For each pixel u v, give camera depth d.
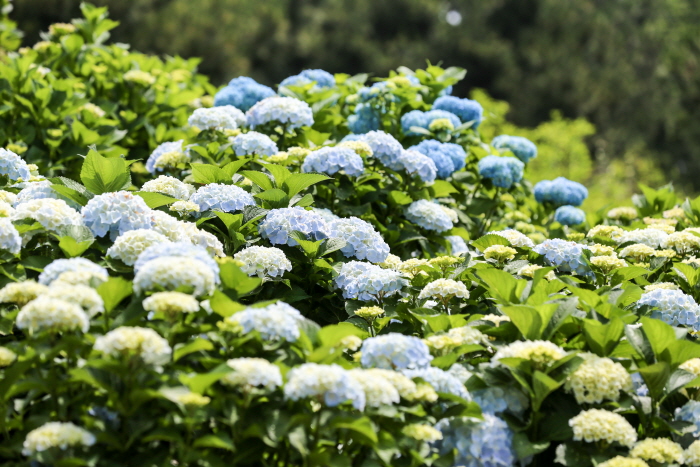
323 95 5.27
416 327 3.11
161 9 20.08
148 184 3.56
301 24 23.88
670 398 2.69
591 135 21.47
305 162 3.90
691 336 3.16
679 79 20.89
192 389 2.09
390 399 2.19
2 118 5.16
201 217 3.38
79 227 2.89
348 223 3.57
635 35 23.09
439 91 5.73
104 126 5.27
